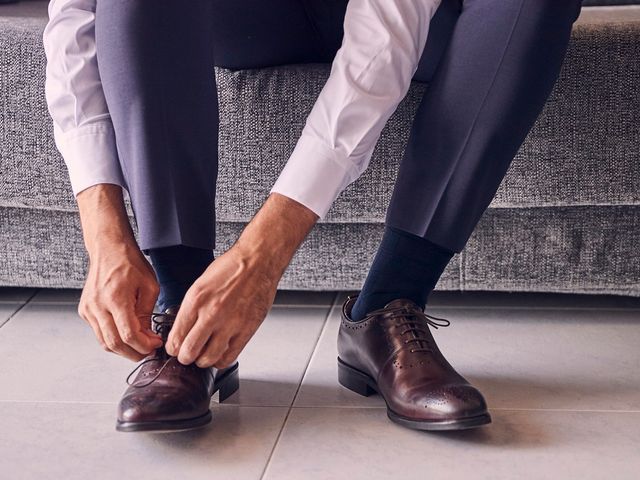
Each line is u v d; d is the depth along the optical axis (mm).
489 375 1266
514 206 1418
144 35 993
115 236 1048
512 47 1012
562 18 1018
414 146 1063
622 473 976
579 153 1388
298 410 1158
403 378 1092
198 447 1053
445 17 1234
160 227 1019
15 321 1520
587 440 1058
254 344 1408
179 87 1009
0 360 1340
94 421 1131
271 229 1010
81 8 1107
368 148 1051
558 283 1483
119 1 997
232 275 991
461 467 994
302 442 1063
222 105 1403
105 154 1092
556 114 1377
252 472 989
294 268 1515
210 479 976
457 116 1035
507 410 1146
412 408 1067
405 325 1129
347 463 1008
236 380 1216
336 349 1386
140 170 1012
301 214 1023
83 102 1095
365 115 1020
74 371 1296
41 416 1146
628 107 1371
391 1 1017
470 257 1482
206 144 1041
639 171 1389
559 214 1456
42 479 982
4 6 1785
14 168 1452
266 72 1396
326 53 1387
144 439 1079
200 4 1026
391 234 1137
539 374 1268
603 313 1533
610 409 1145
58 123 1108
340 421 1123
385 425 1109
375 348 1144
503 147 1046
